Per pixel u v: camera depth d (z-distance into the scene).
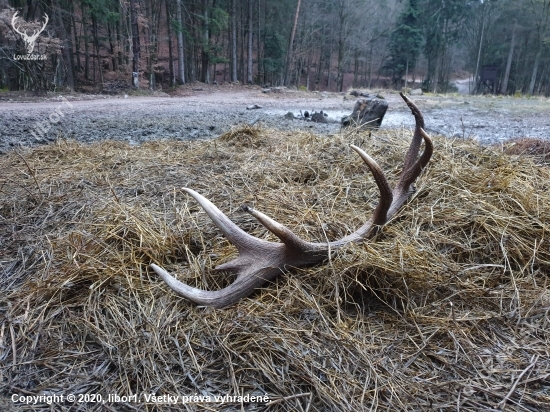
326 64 37.78
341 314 1.76
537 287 1.92
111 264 2.04
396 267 1.87
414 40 33.84
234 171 3.32
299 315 1.74
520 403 1.38
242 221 2.45
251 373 1.51
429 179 2.74
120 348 1.61
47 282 1.91
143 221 2.40
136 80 18.89
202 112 11.18
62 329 1.72
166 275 1.82
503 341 1.65
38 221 2.58
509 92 36.94
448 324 1.71
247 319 1.69
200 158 3.79
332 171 3.16
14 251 2.30
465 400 1.39
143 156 3.88
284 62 31.58
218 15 24.44
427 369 1.53
